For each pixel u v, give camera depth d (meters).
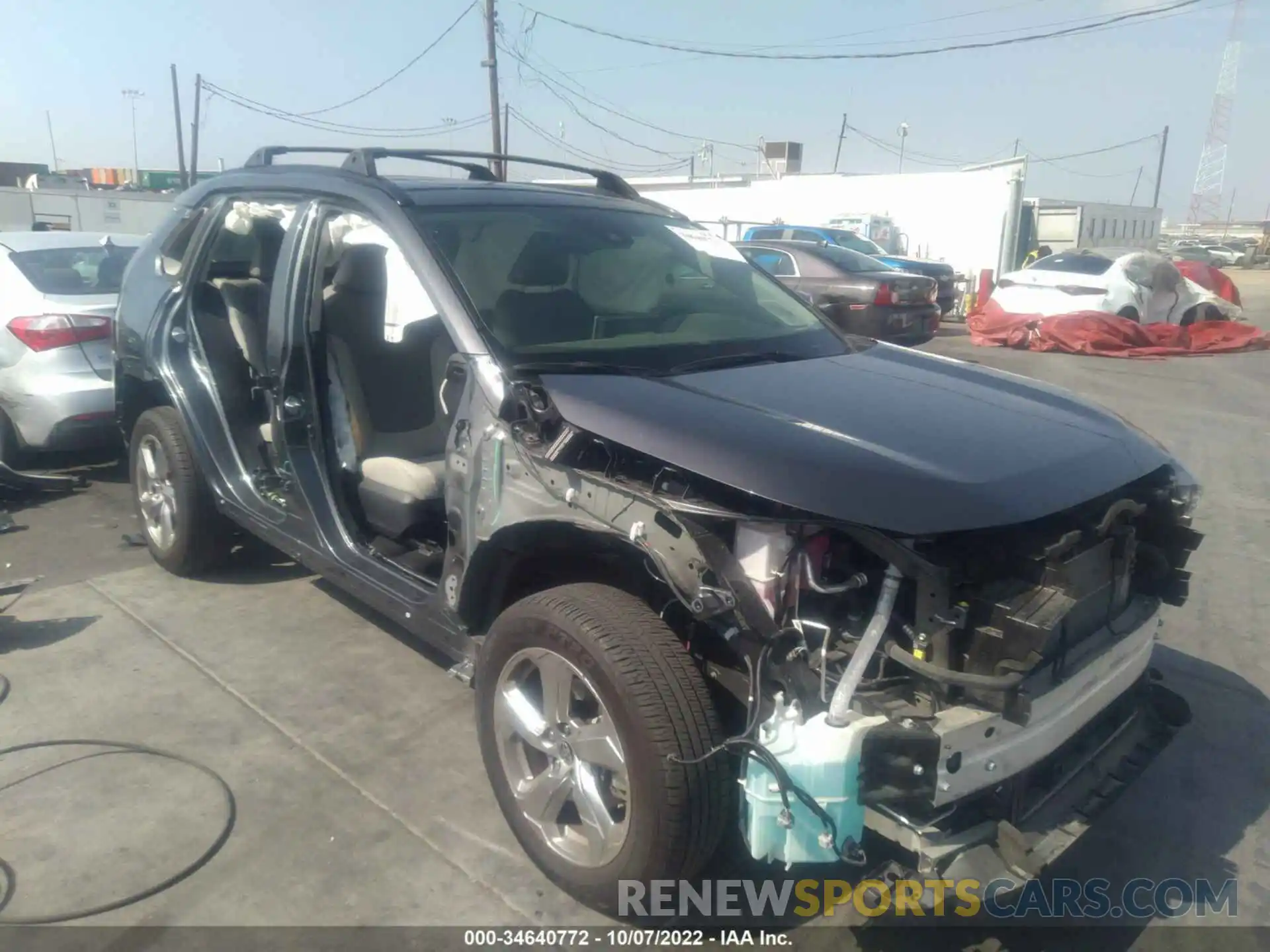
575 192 4.26
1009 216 26.19
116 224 26.58
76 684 3.98
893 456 2.60
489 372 3.09
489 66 24.86
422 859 3.01
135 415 5.19
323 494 3.94
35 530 5.76
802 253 14.20
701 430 2.65
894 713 2.38
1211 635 4.79
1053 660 2.53
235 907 2.79
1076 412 3.20
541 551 2.99
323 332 3.96
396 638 4.44
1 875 2.88
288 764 3.48
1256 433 9.05
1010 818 2.52
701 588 2.44
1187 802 3.48
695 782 2.47
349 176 3.93
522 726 2.88
